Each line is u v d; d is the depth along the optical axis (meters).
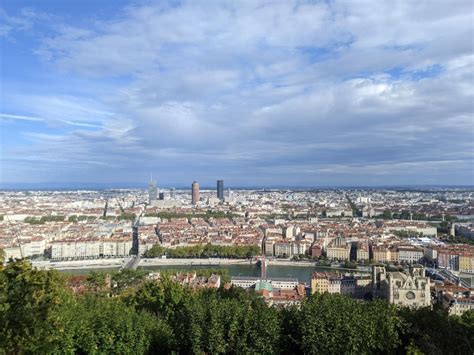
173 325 196.50
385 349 171.75
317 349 168.62
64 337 178.50
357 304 192.00
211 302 197.75
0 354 130.00
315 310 180.38
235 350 176.62
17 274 141.00
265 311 185.88
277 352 173.12
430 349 161.50
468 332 169.75
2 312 131.38
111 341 189.62
